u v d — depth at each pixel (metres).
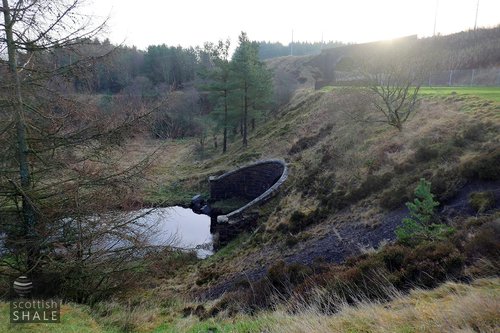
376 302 5.09
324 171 16.06
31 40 6.64
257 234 14.48
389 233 8.64
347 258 8.15
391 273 5.78
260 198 17.52
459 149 10.14
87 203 7.46
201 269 13.39
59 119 7.21
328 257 9.14
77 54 7.10
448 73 27.59
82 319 6.18
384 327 3.81
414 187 9.62
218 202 24.23
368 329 3.94
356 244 9.07
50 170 7.25
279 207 16.02
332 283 6.16
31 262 7.21
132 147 8.46
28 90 6.74
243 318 6.21
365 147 14.98
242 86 31.77
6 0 6.30
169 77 54.34
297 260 9.88
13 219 7.24
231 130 39.84
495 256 5.02
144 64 55.16
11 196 7.00
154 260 8.45
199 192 26.66
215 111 34.03
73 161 7.36
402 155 12.17
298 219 12.94
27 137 7.09
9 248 7.04
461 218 7.40
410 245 6.58
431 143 11.66
